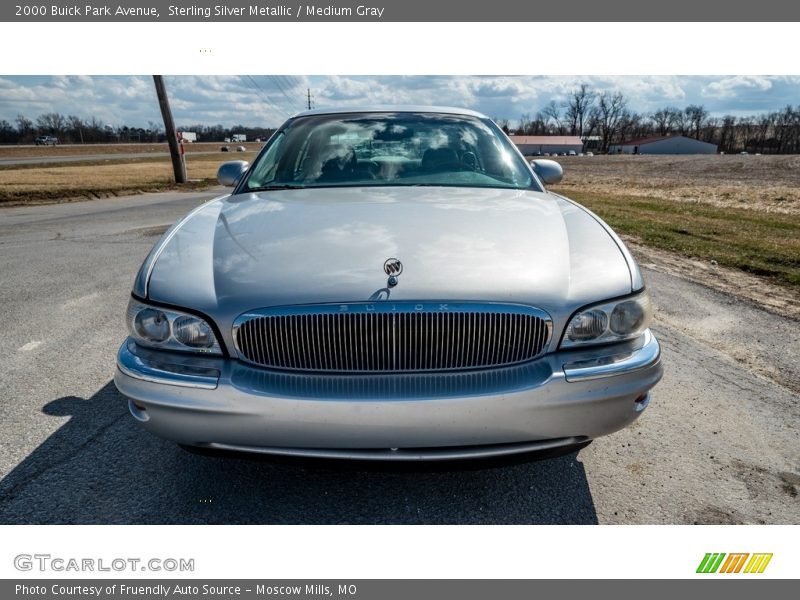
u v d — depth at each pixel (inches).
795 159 1878.7
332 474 84.4
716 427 98.1
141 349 71.0
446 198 95.7
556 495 80.1
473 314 66.7
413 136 119.4
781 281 196.2
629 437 95.0
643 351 71.7
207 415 66.1
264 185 108.1
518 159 117.7
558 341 69.1
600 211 426.9
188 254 76.7
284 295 67.2
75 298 173.3
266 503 78.1
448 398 64.6
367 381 66.4
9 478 82.2
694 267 218.5
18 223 354.0
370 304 66.2
